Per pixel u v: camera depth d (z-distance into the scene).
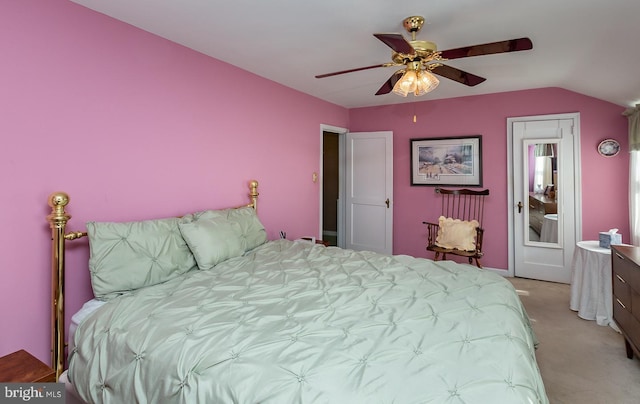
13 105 1.70
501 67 3.06
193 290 1.83
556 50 2.61
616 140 3.57
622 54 2.48
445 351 1.22
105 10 2.03
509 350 1.24
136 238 1.96
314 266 2.26
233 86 3.04
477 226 3.87
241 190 3.16
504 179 4.15
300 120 3.99
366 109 4.95
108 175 2.12
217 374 1.15
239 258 2.43
